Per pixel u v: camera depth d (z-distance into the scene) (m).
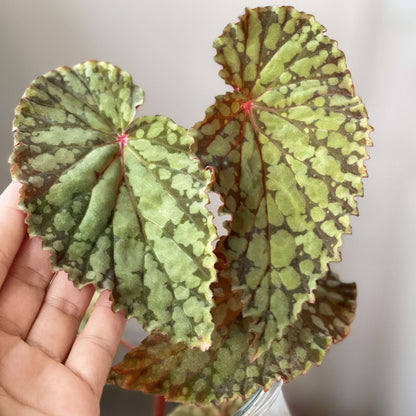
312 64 0.21
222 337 0.25
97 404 0.26
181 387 0.25
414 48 0.36
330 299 0.28
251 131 0.22
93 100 0.22
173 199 0.21
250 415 0.27
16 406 0.25
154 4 0.38
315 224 0.22
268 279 0.21
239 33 0.21
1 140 0.44
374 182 0.42
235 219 0.21
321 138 0.22
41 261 0.27
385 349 0.48
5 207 0.25
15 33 0.40
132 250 0.21
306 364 0.25
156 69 0.41
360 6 0.36
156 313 0.21
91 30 0.40
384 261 0.44
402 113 0.39
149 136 0.22
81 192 0.21
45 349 0.27
